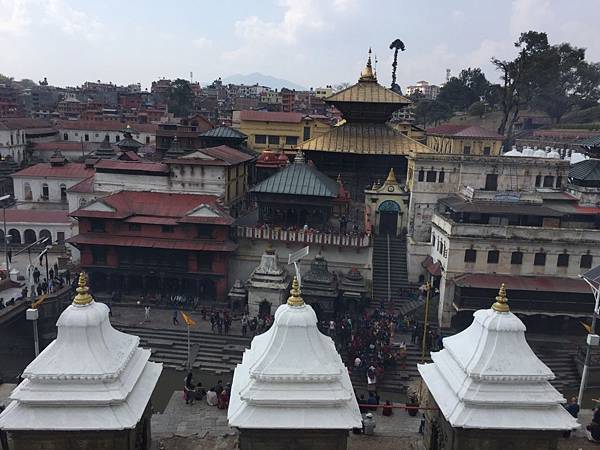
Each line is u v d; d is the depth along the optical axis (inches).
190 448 1141.1
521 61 4896.7
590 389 1807.3
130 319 2090.3
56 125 5684.1
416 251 2362.2
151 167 2704.2
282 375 756.0
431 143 4554.6
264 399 746.2
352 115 3058.6
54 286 2182.6
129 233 2282.2
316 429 744.3
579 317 1991.9
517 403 783.1
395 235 2600.9
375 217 2598.4
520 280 2021.4
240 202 2940.5
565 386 1801.2
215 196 2427.4
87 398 735.7
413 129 4675.2
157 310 2193.7
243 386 791.1
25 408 738.8
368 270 2249.0
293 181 2375.7
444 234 2122.3
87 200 2812.5
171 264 2277.3
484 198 2210.9
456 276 2058.3
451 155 2429.9
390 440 1213.7
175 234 2261.3
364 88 3058.6
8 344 1996.8
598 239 2016.5
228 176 2672.2
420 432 1266.0
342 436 762.2
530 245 2033.7
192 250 2218.3
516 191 2322.8
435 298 2143.2
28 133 5098.4
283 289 2048.5
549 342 1975.9
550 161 2412.6
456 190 2450.8
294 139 3954.2
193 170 2640.3
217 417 1374.3
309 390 757.9
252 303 2075.5
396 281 2325.3
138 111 6766.7
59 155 3550.7
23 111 7691.9
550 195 2345.0
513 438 795.4
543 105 6063.0
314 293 2027.6
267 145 3978.8
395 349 1836.9
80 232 2292.1
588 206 2343.8
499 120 6309.1
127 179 2726.4
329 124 3937.0
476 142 3882.9
